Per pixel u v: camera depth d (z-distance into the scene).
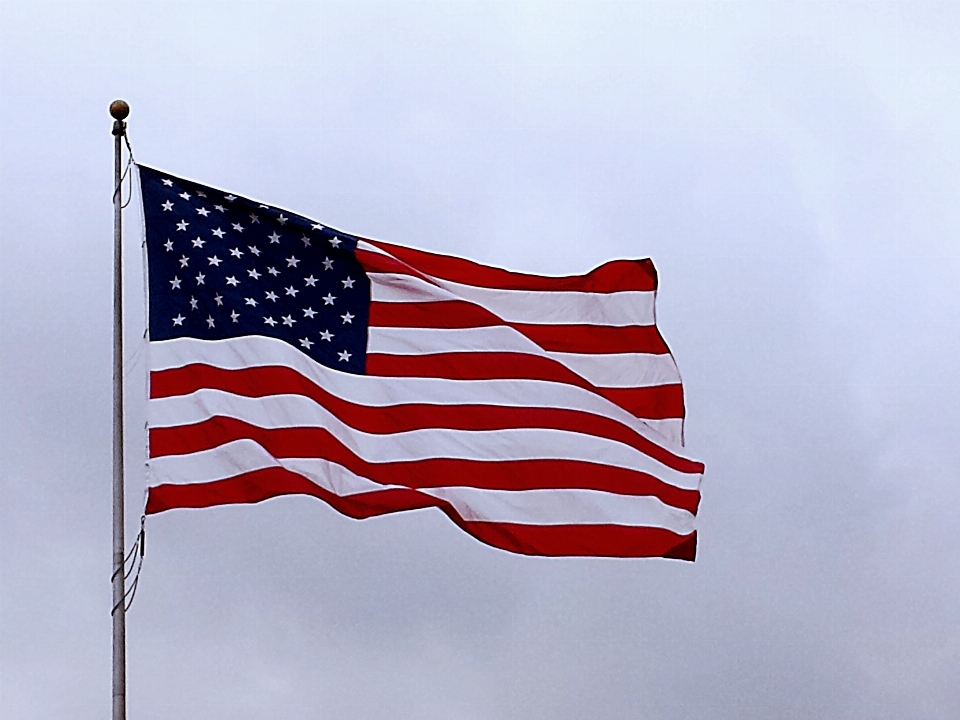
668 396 26.48
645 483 25.73
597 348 26.56
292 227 25.83
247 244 25.56
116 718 22.17
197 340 24.80
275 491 24.17
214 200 25.62
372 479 24.84
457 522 25.11
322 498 24.36
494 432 25.56
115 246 24.69
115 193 25.02
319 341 25.36
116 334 24.23
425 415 25.42
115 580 22.91
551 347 26.39
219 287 25.12
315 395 24.94
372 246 26.09
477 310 26.19
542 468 25.50
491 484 25.33
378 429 25.23
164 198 25.39
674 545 25.52
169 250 25.17
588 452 25.70
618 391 26.42
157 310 24.83
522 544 25.22
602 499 25.50
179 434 24.14
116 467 23.45
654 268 26.95
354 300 25.81
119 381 23.92
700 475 25.98
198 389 24.45
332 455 24.66
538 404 25.80
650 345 26.67
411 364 25.67
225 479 24.05
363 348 25.58
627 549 25.39
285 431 24.52
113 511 23.22
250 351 24.89
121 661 22.44
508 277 26.67
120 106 25.25
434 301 26.00
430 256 26.53
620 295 26.81
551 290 26.67
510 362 25.95
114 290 24.47
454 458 25.30
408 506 24.86
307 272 25.73
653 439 26.08
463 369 25.81
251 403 24.56
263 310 25.22
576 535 25.34
